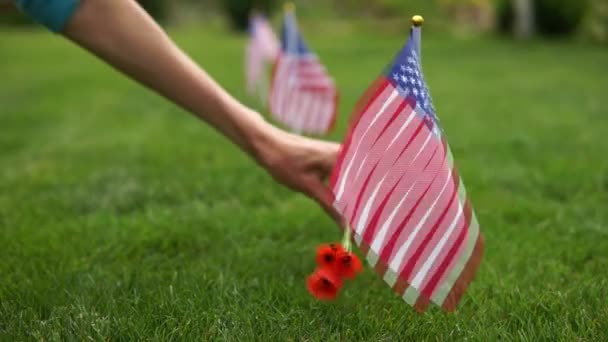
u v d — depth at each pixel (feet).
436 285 5.10
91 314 5.71
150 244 8.10
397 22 69.21
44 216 9.27
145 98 24.20
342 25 70.54
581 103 22.52
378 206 4.98
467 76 32.35
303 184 5.97
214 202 10.37
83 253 7.66
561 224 8.91
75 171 12.39
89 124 18.60
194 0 90.58
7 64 38.88
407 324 5.68
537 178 11.44
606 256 7.71
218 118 5.56
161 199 10.52
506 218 9.43
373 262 5.01
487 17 68.80
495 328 5.46
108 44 4.96
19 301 6.10
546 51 46.42
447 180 5.00
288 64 13.98
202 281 6.57
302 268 7.27
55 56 43.24
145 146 14.88
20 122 18.94
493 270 7.00
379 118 4.92
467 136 15.88
